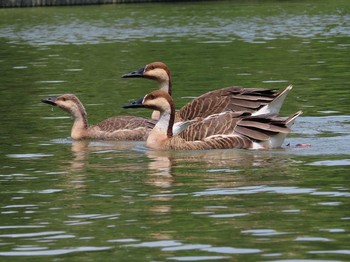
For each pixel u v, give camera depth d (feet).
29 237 41.55
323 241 39.29
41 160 60.49
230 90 69.41
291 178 51.80
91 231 42.19
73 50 138.72
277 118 60.90
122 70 111.96
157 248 39.09
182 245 39.40
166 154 61.52
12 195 50.06
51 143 67.26
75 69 114.42
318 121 72.08
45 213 45.83
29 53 136.05
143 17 206.18
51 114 80.53
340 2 241.76
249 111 65.16
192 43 145.48
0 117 79.36
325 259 36.86
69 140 68.69
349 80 96.43
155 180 52.80
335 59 116.78
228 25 180.86
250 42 144.56
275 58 120.98
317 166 54.95
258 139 61.11
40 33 171.22
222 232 41.14
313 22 183.32
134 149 64.34
